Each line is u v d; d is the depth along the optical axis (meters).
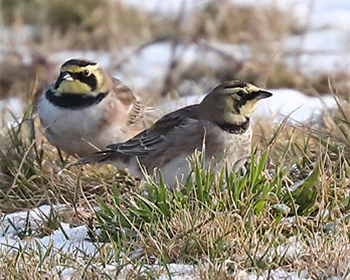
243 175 11.43
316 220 10.41
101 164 13.74
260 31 22.08
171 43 22.95
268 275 8.95
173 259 9.65
